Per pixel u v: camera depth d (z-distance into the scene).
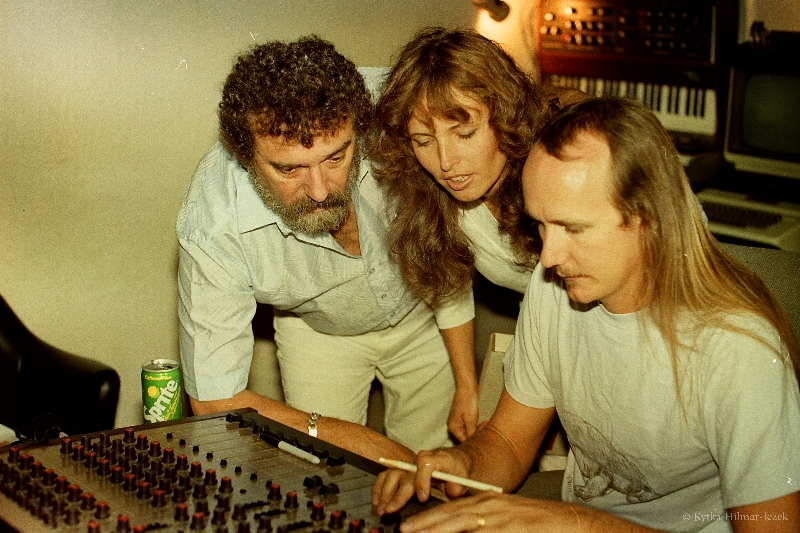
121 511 1.08
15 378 2.02
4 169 2.28
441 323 2.07
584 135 1.12
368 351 2.12
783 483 1.09
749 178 2.94
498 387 2.03
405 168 1.69
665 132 1.17
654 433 1.27
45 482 1.16
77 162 2.38
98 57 2.34
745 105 2.87
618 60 3.02
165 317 2.62
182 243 1.67
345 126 1.43
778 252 1.56
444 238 1.79
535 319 1.42
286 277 1.81
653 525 1.35
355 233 1.82
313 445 1.28
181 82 2.49
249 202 1.67
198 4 2.47
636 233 1.15
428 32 1.61
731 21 2.86
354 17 2.77
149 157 2.49
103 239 2.46
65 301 2.44
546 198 1.13
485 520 1.06
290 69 1.40
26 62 2.25
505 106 1.53
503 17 3.07
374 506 1.10
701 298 1.18
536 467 2.10
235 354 1.67
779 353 1.14
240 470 1.20
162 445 1.29
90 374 1.99
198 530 1.03
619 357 1.27
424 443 2.32
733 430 1.13
